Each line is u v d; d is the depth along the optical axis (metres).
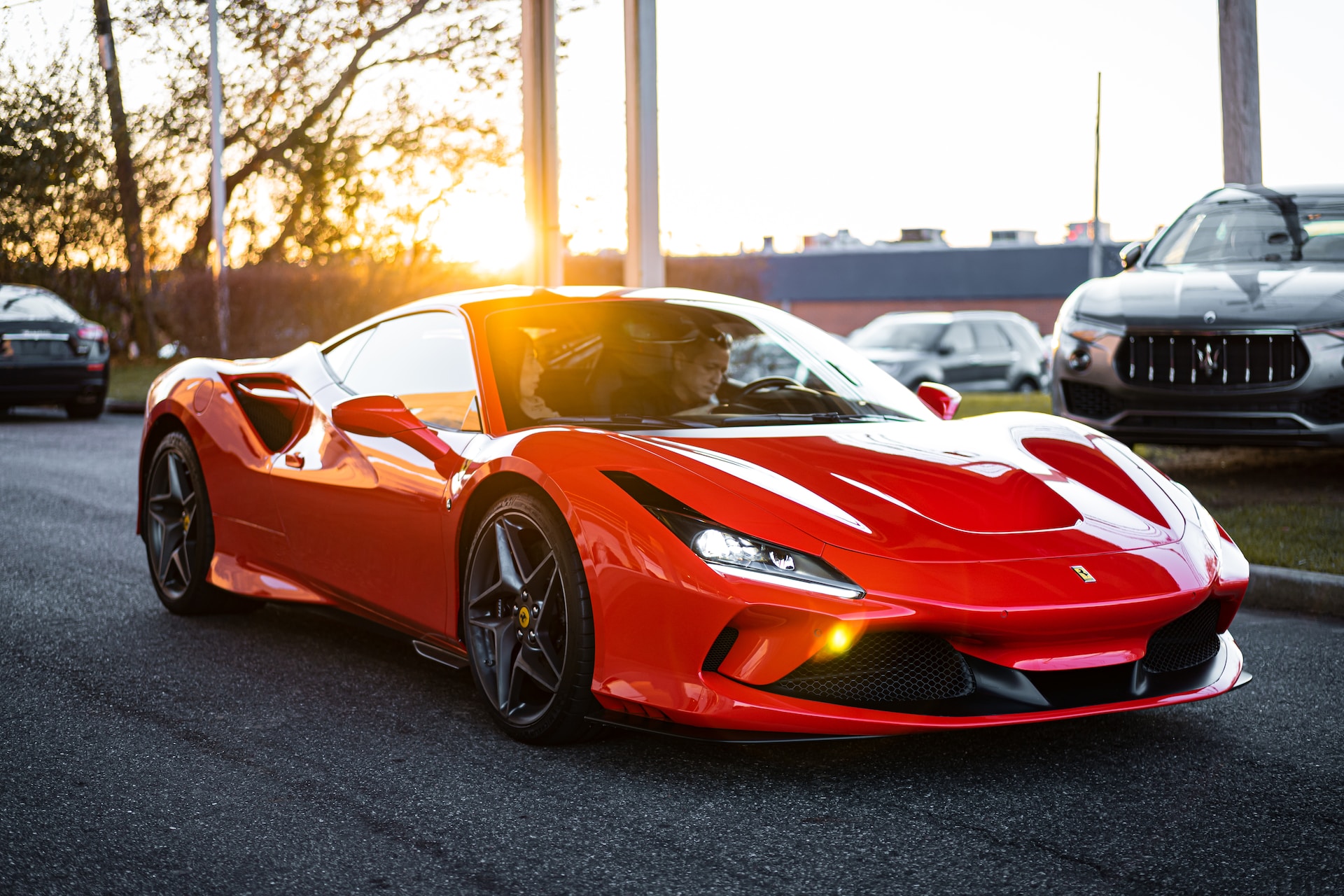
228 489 4.44
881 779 2.95
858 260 52.75
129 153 20.20
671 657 2.87
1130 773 2.98
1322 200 7.42
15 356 13.11
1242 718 3.40
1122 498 3.30
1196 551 3.14
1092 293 7.00
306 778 2.99
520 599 3.25
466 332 3.85
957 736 3.25
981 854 2.52
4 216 20.22
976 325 18.61
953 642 2.85
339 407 3.66
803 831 2.64
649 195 9.30
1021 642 2.84
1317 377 6.19
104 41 19.73
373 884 2.40
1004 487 3.17
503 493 3.36
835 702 2.84
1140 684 3.00
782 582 2.77
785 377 4.22
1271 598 4.80
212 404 4.57
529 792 2.89
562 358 3.95
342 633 4.46
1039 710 2.85
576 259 22.30
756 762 3.07
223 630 4.49
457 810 2.78
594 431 3.29
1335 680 3.78
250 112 19.78
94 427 12.95
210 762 3.11
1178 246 7.46
